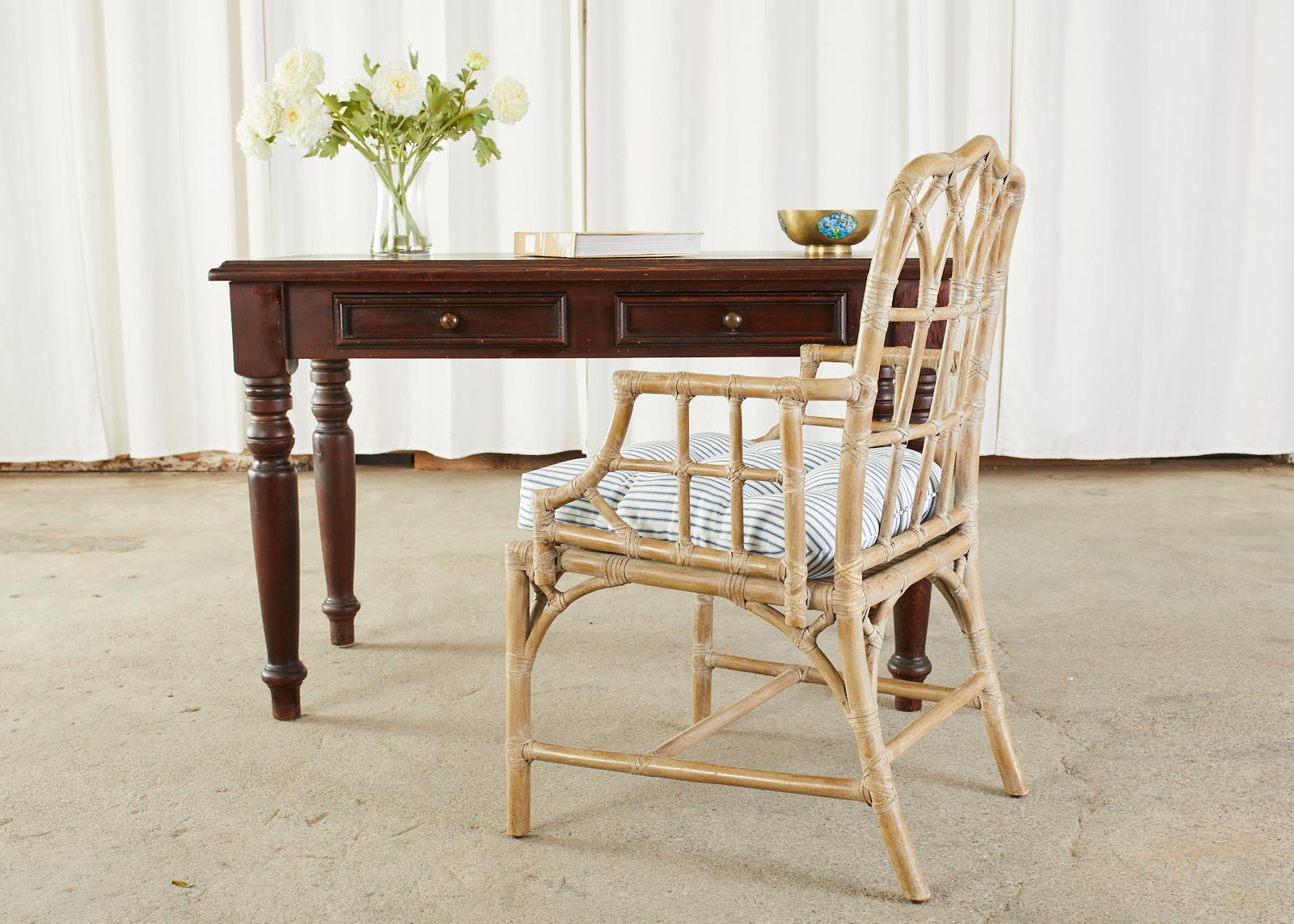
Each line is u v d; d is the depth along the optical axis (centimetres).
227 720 196
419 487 376
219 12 364
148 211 373
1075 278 375
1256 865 149
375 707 202
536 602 156
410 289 182
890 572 144
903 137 373
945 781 173
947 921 138
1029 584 269
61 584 271
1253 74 369
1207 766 176
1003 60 365
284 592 192
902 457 141
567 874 149
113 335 388
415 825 161
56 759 181
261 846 156
